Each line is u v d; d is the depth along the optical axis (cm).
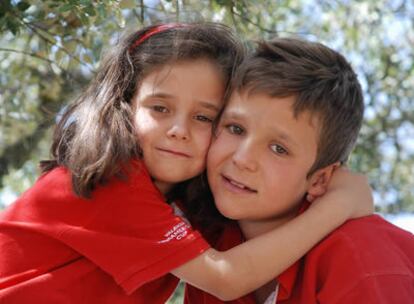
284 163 239
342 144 251
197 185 275
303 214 243
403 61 565
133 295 251
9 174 557
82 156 249
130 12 375
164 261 238
